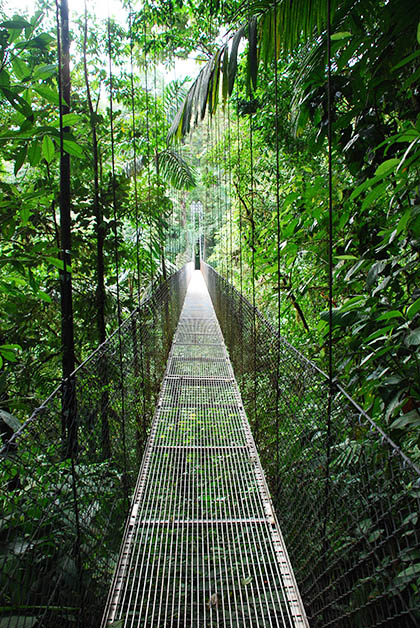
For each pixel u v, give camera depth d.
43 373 2.48
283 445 1.79
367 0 1.38
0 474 1.02
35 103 2.28
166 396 3.30
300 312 2.31
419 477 0.74
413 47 1.29
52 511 1.11
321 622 1.27
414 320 1.13
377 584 0.97
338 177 1.74
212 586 1.51
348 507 1.05
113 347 1.77
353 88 1.46
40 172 2.69
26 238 2.30
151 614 1.39
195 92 2.01
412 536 0.99
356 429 1.15
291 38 1.58
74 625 1.15
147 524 1.82
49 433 1.12
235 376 3.73
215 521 1.85
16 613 0.99
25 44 1.19
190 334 5.48
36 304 2.42
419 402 1.13
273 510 1.88
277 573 1.55
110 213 2.74
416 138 0.91
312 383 1.34
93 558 1.35
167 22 3.43
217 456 2.41
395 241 1.31
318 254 1.85
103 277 2.74
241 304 3.26
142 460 2.31
